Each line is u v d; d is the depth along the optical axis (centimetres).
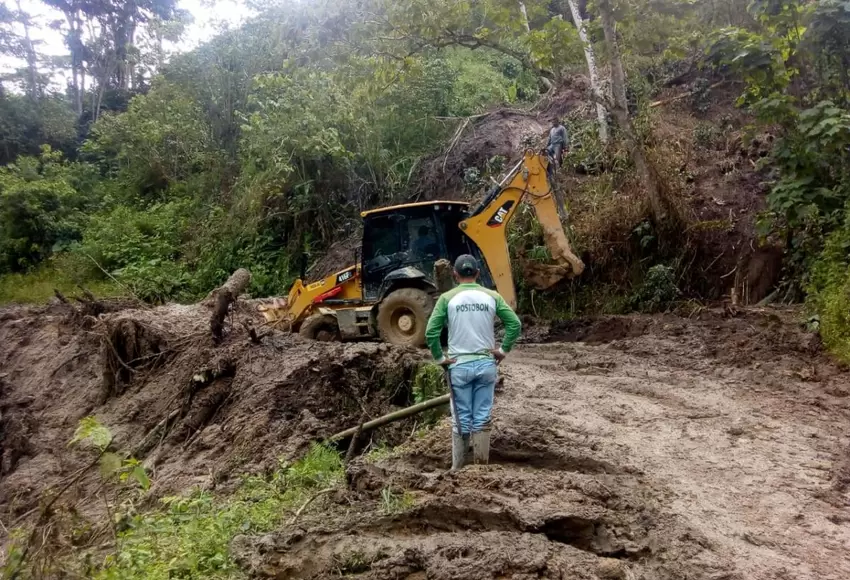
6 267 2658
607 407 776
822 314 989
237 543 516
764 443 667
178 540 563
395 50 1623
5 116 3688
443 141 2048
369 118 2053
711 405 780
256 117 2048
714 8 1596
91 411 1299
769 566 445
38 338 1772
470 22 1603
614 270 1451
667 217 1427
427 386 895
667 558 456
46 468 1165
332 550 484
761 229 1211
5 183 2736
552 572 425
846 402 783
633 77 1853
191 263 2231
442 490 550
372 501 573
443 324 630
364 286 1232
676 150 1595
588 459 617
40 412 1397
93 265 2403
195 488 842
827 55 1202
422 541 480
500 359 632
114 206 2825
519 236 1491
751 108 1246
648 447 654
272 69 2483
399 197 1947
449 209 1222
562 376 923
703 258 1405
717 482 578
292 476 711
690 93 1780
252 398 1000
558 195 1227
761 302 1301
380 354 1012
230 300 1223
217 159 2556
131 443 1121
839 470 601
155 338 1322
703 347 1030
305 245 2012
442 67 2183
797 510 527
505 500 513
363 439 892
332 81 1969
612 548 468
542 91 2347
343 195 2042
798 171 1160
